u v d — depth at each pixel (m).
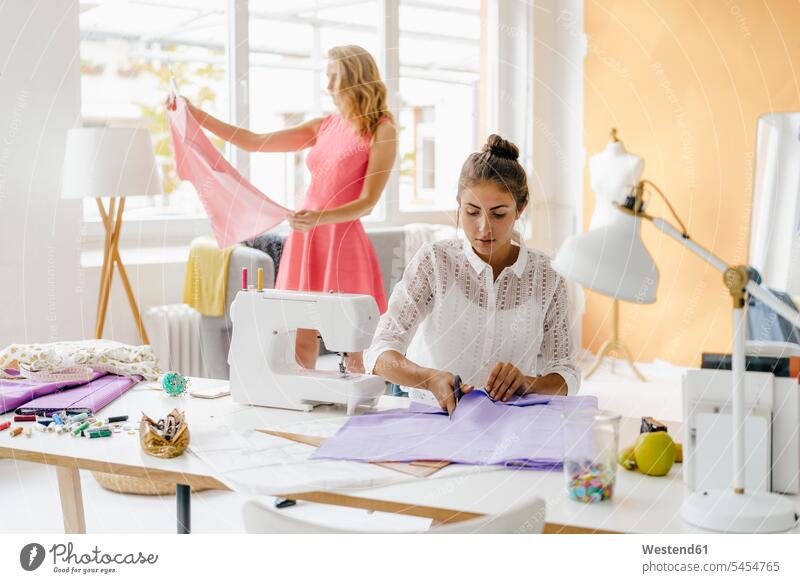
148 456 1.61
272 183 4.95
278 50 5.23
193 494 3.35
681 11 5.79
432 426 1.78
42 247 4.04
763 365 1.45
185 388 2.08
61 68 4.05
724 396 1.45
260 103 5.17
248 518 1.27
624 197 1.41
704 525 1.31
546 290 2.23
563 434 1.57
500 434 1.71
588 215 6.38
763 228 3.62
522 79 6.47
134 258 4.45
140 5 4.58
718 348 5.66
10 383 2.04
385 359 2.04
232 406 1.96
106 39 4.48
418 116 6.30
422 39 6.25
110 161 3.78
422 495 1.42
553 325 2.23
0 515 3.14
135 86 4.63
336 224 3.32
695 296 5.77
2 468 3.69
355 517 2.95
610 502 1.41
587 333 6.32
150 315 4.22
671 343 5.88
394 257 4.98
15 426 1.79
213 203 3.50
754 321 3.47
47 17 3.99
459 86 6.53
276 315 1.95
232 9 4.74
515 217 2.13
